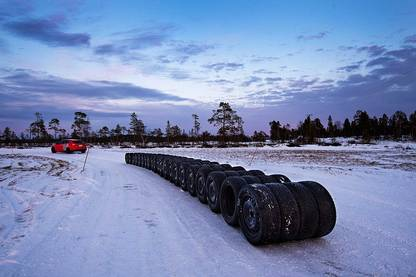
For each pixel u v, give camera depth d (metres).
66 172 14.97
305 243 5.09
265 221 4.65
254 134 103.81
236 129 76.06
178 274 4.00
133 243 5.14
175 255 4.62
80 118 86.75
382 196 8.77
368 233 5.53
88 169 16.84
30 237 5.44
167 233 5.65
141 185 11.29
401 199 8.36
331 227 5.02
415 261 4.32
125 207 7.70
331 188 10.11
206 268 4.17
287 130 109.69
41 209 7.44
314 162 21.69
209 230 5.83
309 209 4.87
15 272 4.09
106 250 4.84
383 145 63.34
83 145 33.06
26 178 12.57
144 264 4.32
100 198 8.81
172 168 11.66
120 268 4.20
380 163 20.53
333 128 121.69
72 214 7.00
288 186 5.18
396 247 4.84
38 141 91.81
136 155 19.88
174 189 10.43
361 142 77.06
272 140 101.19
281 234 4.76
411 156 28.59
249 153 37.12
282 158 26.58
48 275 4.01
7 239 5.34
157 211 7.30
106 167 18.38
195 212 7.21
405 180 11.87
